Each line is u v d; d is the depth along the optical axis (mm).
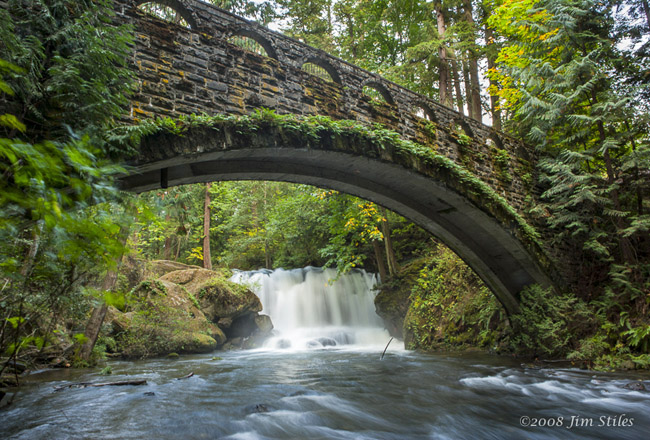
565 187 10719
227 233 28141
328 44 19875
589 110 11523
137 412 5383
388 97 9273
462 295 13594
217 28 7020
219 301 15641
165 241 23547
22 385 7242
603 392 6656
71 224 1591
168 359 11781
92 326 10055
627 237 10664
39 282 4094
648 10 11312
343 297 19875
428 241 19188
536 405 5820
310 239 22453
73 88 4211
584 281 11625
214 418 5078
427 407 5715
